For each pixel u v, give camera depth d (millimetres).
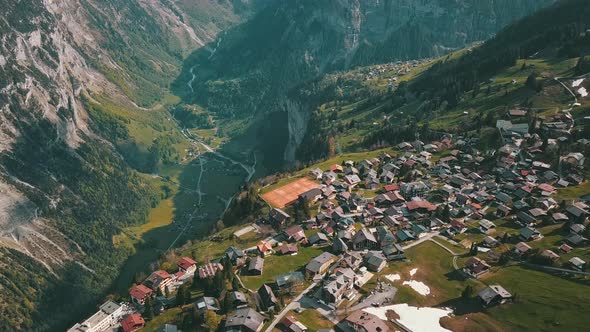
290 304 180250
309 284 191625
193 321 175750
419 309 175500
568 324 158250
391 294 182875
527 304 171000
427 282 190625
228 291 188500
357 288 187000
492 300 174875
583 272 183000
